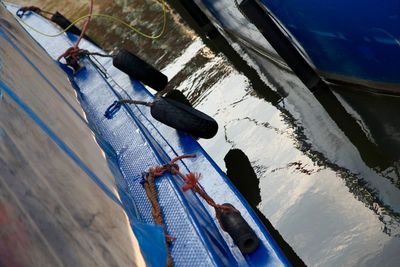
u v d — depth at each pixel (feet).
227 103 21.13
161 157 13.43
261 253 10.68
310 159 16.48
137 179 12.75
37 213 6.24
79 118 13.38
